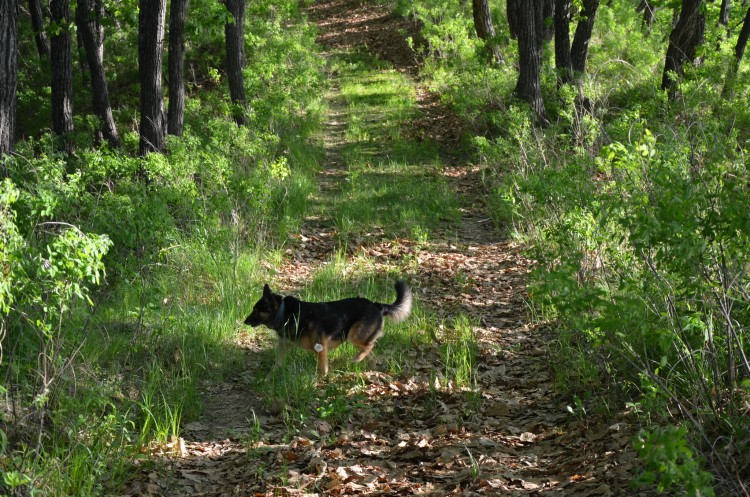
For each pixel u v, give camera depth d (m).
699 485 2.77
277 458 5.20
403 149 17.42
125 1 13.97
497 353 7.32
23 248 4.51
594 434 5.13
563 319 7.19
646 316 4.49
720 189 4.39
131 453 5.16
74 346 5.94
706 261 4.24
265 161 12.38
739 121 13.49
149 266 7.89
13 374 5.23
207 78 24.12
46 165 7.52
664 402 4.70
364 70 27.09
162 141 12.28
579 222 5.98
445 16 27.23
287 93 20.11
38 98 21.25
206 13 13.62
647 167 4.73
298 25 31.05
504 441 5.43
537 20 17.89
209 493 4.79
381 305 7.13
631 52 21.31
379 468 5.02
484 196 13.70
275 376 6.75
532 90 16.92
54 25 13.71
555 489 4.43
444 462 5.00
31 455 4.75
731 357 4.47
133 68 23.72
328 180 15.34
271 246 10.66
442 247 11.16
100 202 7.91
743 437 4.25
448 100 21.28
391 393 6.45
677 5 18.80
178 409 5.95
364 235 11.67
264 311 6.80
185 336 7.22
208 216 9.60
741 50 17.23
